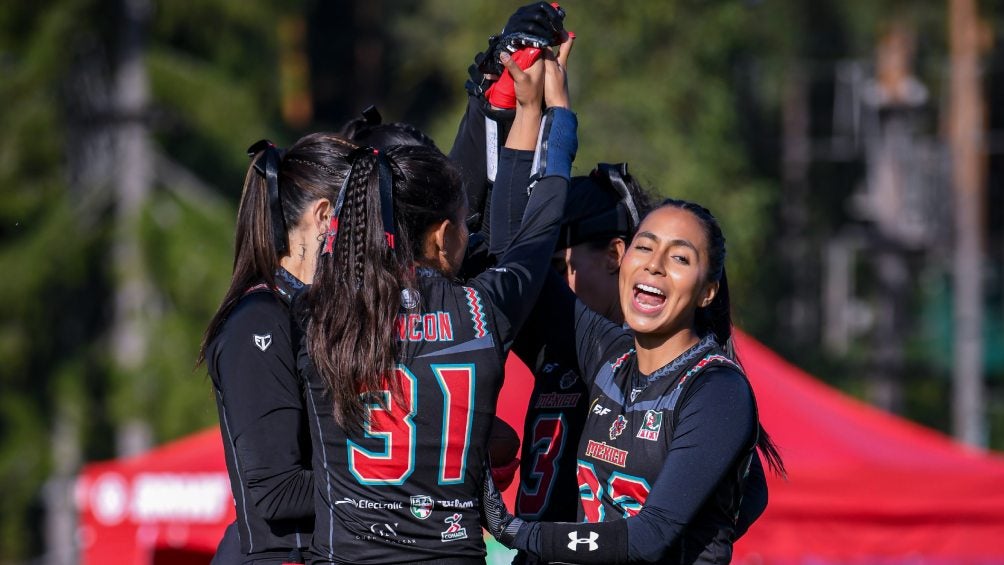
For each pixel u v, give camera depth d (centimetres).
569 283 1230
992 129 10238
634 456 1013
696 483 965
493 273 1023
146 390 5475
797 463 2445
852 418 2638
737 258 6950
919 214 9300
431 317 978
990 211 10856
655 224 1039
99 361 5903
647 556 957
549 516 1099
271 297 1044
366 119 1244
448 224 1030
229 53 6028
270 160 1089
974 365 7575
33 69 5591
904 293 9606
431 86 10369
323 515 975
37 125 5684
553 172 1090
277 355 1005
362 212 980
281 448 985
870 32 9150
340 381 949
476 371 978
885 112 9375
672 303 1020
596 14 7062
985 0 8944
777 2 8944
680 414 997
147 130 5841
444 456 966
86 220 5791
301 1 6519
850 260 10356
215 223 5875
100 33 5778
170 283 5653
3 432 6238
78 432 5878
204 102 5741
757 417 1005
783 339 9319
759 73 9206
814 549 2411
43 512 6706
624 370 1061
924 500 2403
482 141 1195
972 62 8094
